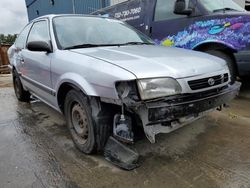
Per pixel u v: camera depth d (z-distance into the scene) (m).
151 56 2.71
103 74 2.37
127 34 3.82
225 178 2.32
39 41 3.21
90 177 2.40
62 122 3.90
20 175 2.48
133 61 2.49
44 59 3.32
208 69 2.65
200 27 4.64
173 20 5.11
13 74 5.11
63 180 2.37
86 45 3.21
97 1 12.57
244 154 2.73
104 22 3.83
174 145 2.98
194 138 3.14
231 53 4.36
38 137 3.36
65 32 3.33
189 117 2.49
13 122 3.99
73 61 2.77
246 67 4.18
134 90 2.20
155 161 2.64
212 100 2.61
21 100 5.19
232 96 2.96
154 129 2.31
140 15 5.86
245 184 2.23
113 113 2.57
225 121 3.65
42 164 2.66
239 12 4.38
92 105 2.56
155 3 5.54
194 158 2.68
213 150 2.83
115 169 2.52
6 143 3.20
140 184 2.28
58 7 17.69
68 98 2.91
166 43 5.20
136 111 2.28
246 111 4.04
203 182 2.27
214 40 4.41
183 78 2.39
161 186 2.24
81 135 2.84
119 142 2.58
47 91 3.42
